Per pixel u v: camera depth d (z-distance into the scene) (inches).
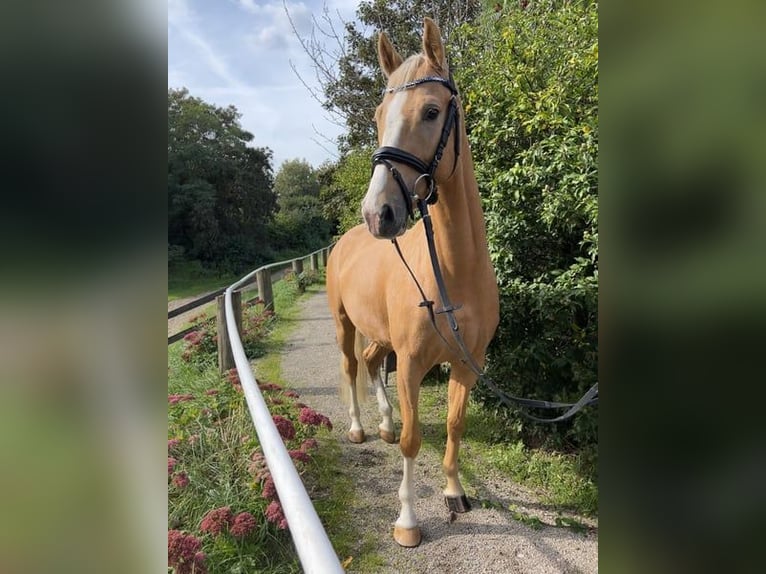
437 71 69.3
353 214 406.3
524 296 119.0
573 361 113.0
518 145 132.4
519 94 123.4
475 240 79.9
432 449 127.3
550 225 114.7
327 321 301.9
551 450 118.6
